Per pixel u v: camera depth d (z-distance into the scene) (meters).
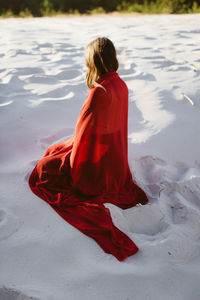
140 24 10.79
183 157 3.38
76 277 2.11
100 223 2.42
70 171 2.73
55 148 3.04
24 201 2.67
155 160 3.29
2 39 7.75
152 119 3.84
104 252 2.29
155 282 2.11
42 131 3.69
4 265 2.15
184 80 4.76
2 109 4.00
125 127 2.73
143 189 2.96
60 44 7.09
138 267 2.21
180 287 2.09
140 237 2.44
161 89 4.48
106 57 2.43
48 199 2.64
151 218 2.65
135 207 2.70
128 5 19.64
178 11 17.45
